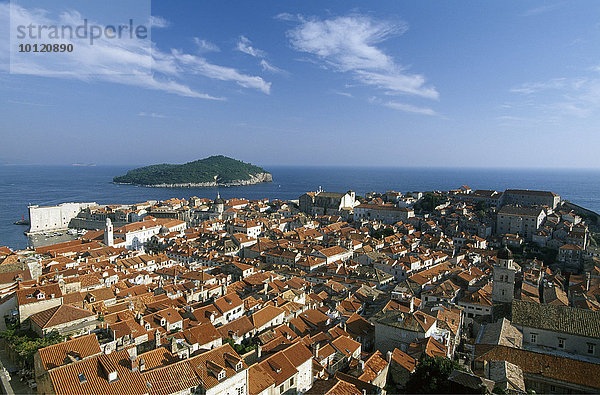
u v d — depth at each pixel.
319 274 173.25
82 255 186.75
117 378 55.12
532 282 147.00
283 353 76.94
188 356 71.19
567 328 84.19
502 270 117.25
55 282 107.19
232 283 145.75
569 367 68.81
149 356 65.94
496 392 57.25
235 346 86.94
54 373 53.31
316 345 84.31
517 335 85.44
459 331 105.94
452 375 60.56
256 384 67.56
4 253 170.12
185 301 118.19
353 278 168.00
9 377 65.19
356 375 73.94
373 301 139.62
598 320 83.88
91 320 81.31
